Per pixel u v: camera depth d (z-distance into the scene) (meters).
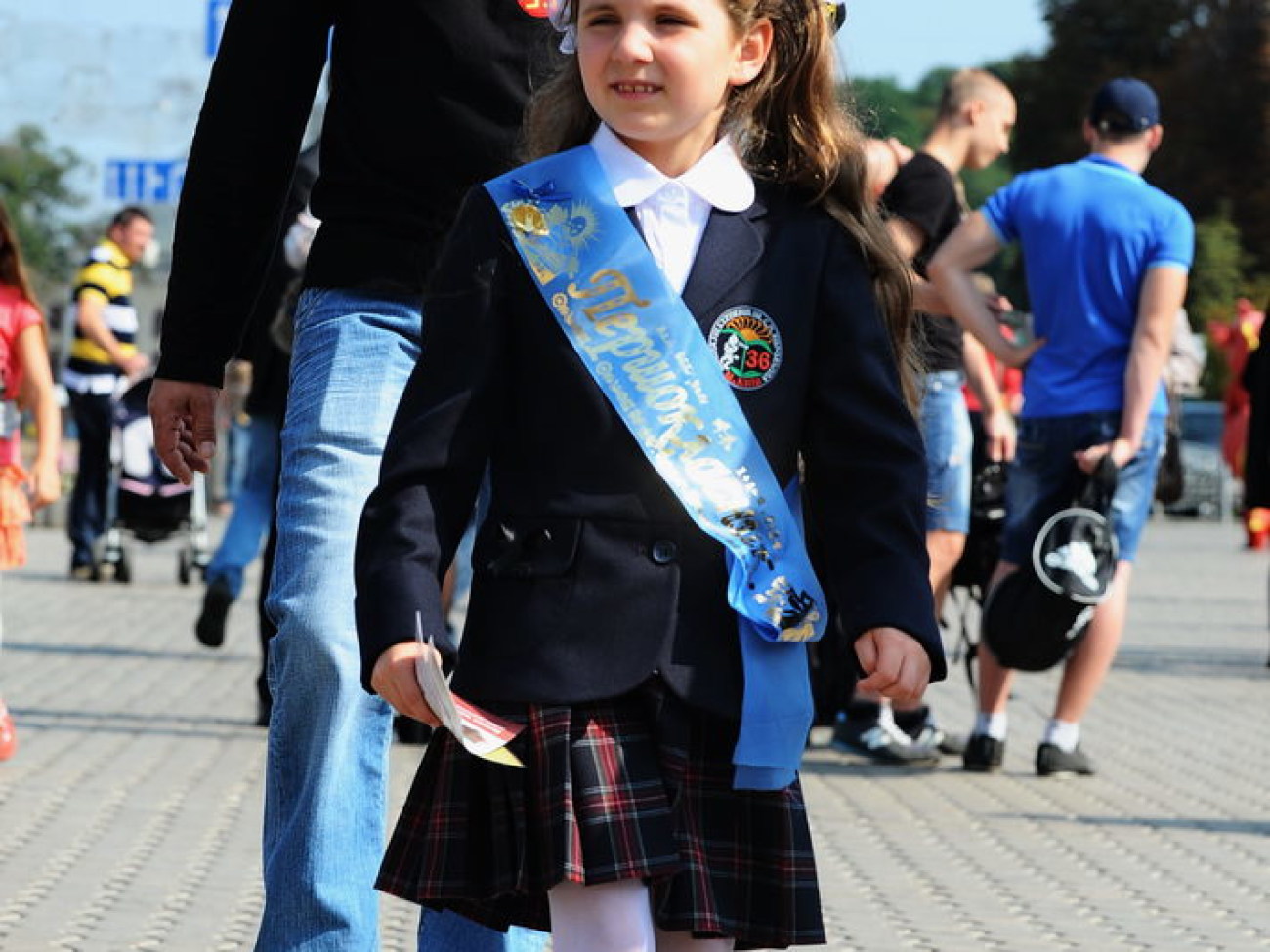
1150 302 10.20
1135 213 10.31
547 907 4.00
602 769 3.82
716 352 3.95
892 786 10.22
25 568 22.62
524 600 3.88
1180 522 42.31
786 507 3.93
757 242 4.02
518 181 4.03
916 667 3.82
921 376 4.36
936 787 10.20
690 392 3.92
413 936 6.84
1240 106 69.19
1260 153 69.31
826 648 11.22
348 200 5.09
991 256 10.51
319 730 4.89
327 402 4.99
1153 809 9.59
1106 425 10.26
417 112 5.02
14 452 10.78
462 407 3.91
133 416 20.14
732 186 4.04
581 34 4.00
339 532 4.91
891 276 4.12
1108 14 71.25
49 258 109.38
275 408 11.50
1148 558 30.12
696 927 3.83
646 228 4.01
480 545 3.97
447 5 5.01
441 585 3.86
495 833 3.86
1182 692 14.32
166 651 15.20
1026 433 10.43
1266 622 19.80
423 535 3.84
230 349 5.12
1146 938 6.98
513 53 5.05
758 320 3.98
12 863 7.84
